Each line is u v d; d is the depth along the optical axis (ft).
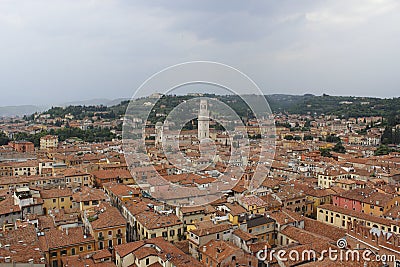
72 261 251.80
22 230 277.64
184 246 296.92
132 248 264.11
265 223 327.26
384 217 371.56
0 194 405.18
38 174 568.41
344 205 431.02
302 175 593.83
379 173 582.35
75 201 386.52
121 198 384.68
